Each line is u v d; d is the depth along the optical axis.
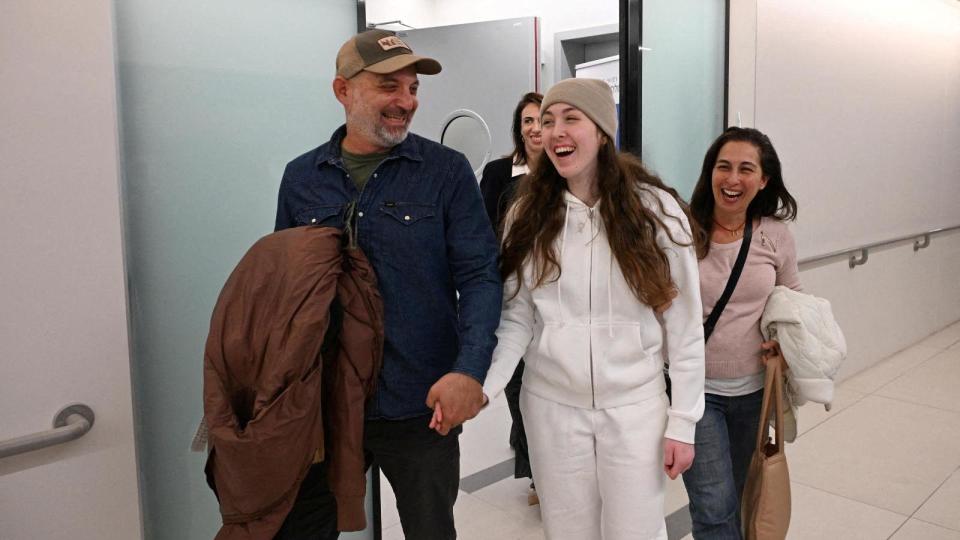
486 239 1.46
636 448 1.40
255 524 1.20
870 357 4.47
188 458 1.71
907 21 4.56
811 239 3.74
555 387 1.45
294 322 1.18
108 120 1.37
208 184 1.68
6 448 1.25
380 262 1.41
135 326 1.58
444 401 1.26
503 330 1.47
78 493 1.39
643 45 2.72
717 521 1.77
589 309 1.40
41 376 1.32
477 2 4.87
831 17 3.77
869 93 4.21
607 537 1.44
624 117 2.71
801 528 2.49
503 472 3.06
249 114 1.74
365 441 1.50
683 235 1.41
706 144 3.22
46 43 1.29
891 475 2.92
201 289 1.69
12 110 1.26
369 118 1.34
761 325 1.82
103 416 1.41
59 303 1.33
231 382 1.23
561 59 4.50
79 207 1.34
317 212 1.43
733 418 1.88
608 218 1.37
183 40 1.60
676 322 1.43
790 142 3.51
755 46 3.17
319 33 1.86
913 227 4.91
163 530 1.67
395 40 1.34
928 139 5.04
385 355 1.45
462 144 4.15
